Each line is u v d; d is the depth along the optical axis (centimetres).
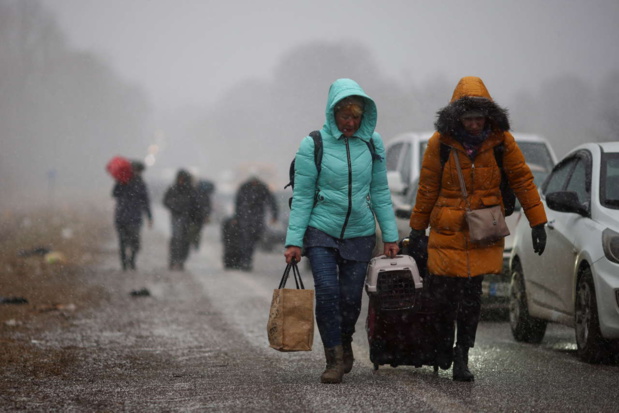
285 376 1364
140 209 3825
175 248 3903
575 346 1747
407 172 2684
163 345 1753
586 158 1731
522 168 1291
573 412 1083
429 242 1315
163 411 1110
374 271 1276
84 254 4472
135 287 3047
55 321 2144
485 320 2228
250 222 3881
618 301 1420
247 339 1834
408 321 1328
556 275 1645
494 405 1122
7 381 1338
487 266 1289
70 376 1384
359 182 1283
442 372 1395
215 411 1105
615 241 1455
